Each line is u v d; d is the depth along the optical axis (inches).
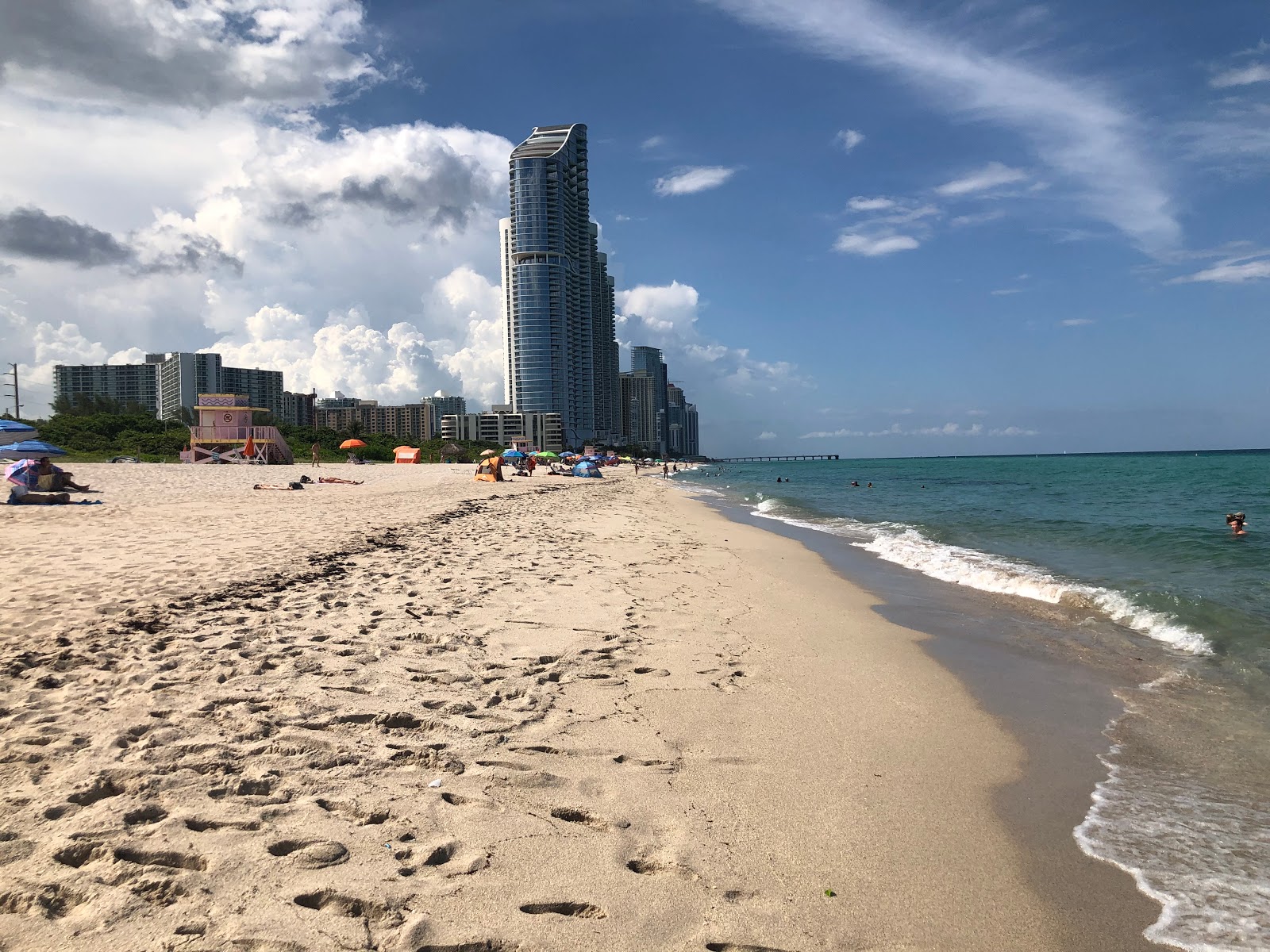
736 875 135.2
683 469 5315.0
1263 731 221.1
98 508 727.7
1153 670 284.7
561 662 260.4
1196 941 123.4
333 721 189.0
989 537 737.0
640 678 249.9
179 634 257.6
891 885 135.6
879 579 498.6
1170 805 172.7
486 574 421.1
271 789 150.3
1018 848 151.6
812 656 294.2
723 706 228.5
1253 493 1438.2
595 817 152.6
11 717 175.9
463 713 204.1
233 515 680.4
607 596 382.9
